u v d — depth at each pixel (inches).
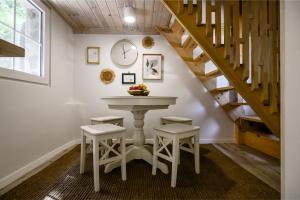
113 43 123.6
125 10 94.3
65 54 111.5
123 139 66.0
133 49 123.8
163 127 70.5
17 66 75.0
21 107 71.4
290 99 47.0
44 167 78.7
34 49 85.7
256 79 73.2
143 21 112.6
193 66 117.0
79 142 121.3
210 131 124.0
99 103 122.6
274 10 73.2
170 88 123.7
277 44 73.4
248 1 81.6
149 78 123.1
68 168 77.5
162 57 123.6
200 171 75.4
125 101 71.0
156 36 124.1
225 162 86.0
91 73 122.9
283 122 47.3
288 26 47.0
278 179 68.2
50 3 91.8
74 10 99.5
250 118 104.0
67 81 113.8
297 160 46.9
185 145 106.8
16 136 68.6
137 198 55.4
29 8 82.5
